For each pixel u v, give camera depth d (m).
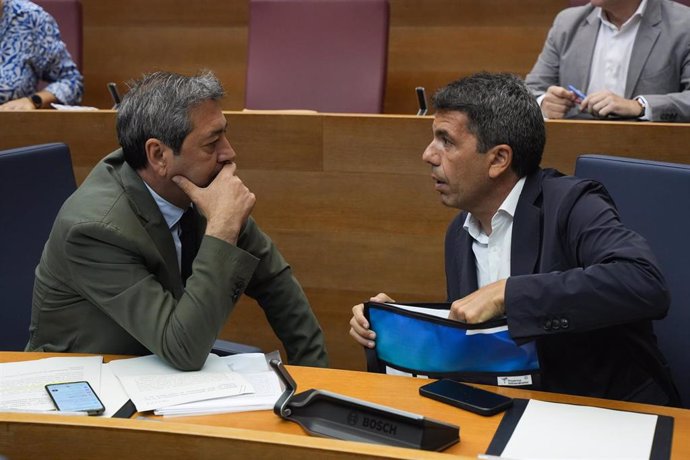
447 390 1.23
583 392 1.34
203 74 1.49
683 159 1.88
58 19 3.12
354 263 2.14
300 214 2.16
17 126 2.27
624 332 1.31
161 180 1.48
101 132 2.23
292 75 2.79
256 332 2.26
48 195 1.77
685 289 1.45
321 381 1.29
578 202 1.36
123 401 1.21
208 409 1.18
